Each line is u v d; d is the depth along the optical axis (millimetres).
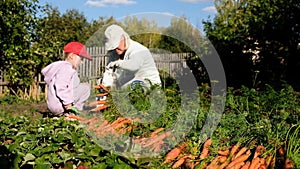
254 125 4516
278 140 4086
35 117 7996
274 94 5539
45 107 10336
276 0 12602
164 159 4047
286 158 3871
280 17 12586
